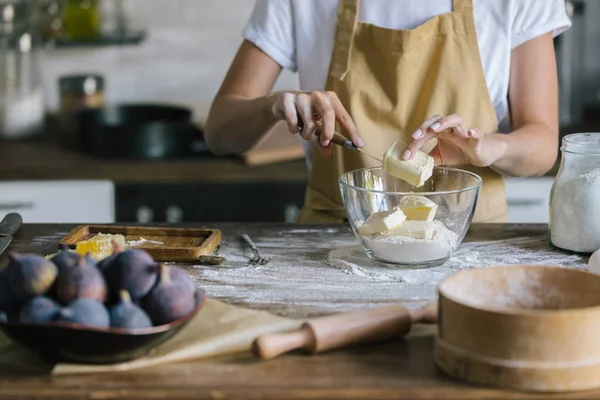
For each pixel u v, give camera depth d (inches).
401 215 62.0
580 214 64.3
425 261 61.7
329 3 80.0
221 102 81.7
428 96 78.5
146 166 116.8
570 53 127.7
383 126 79.4
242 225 74.5
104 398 43.4
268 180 118.0
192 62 143.3
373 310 49.4
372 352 48.2
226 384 44.4
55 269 45.3
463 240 69.7
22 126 130.0
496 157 71.2
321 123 67.7
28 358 47.8
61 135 132.3
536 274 49.2
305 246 68.2
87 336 43.8
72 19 135.3
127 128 117.6
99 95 134.3
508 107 81.0
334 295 56.8
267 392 43.5
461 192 62.0
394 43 78.0
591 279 48.0
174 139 119.0
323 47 80.9
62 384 44.6
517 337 43.3
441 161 72.1
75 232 68.9
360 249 66.9
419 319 50.4
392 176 68.5
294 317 53.0
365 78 79.4
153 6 140.9
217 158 119.2
